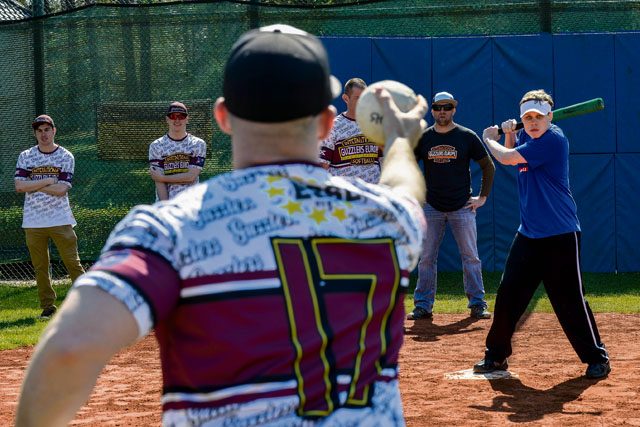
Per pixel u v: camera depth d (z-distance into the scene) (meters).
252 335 1.49
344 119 8.31
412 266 1.72
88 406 5.54
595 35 11.63
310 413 1.51
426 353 7.20
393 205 1.68
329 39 11.53
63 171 9.41
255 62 1.56
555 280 5.98
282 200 1.58
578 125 11.73
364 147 8.32
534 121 5.85
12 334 8.38
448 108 8.84
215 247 1.51
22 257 11.83
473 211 8.98
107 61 11.73
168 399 1.54
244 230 1.54
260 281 1.51
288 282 1.53
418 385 5.98
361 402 1.56
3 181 11.80
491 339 6.30
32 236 9.41
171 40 11.66
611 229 11.75
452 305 9.77
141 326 1.42
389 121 2.00
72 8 12.60
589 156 11.72
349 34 11.70
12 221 11.80
